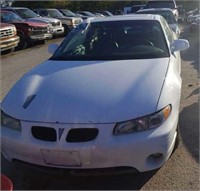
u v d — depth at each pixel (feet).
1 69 31.96
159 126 10.12
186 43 14.92
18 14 54.49
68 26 65.46
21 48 47.65
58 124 10.02
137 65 12.84
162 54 14.07
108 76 11.92
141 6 60.80
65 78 12.10
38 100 10.99
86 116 10.04
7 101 11.63
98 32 15.79
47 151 9.96
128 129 9.89
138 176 11.36
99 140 9.73
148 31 15.51
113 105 10.28
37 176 11.60
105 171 10.00
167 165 12.00
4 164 12.32
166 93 10.90
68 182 11.23
